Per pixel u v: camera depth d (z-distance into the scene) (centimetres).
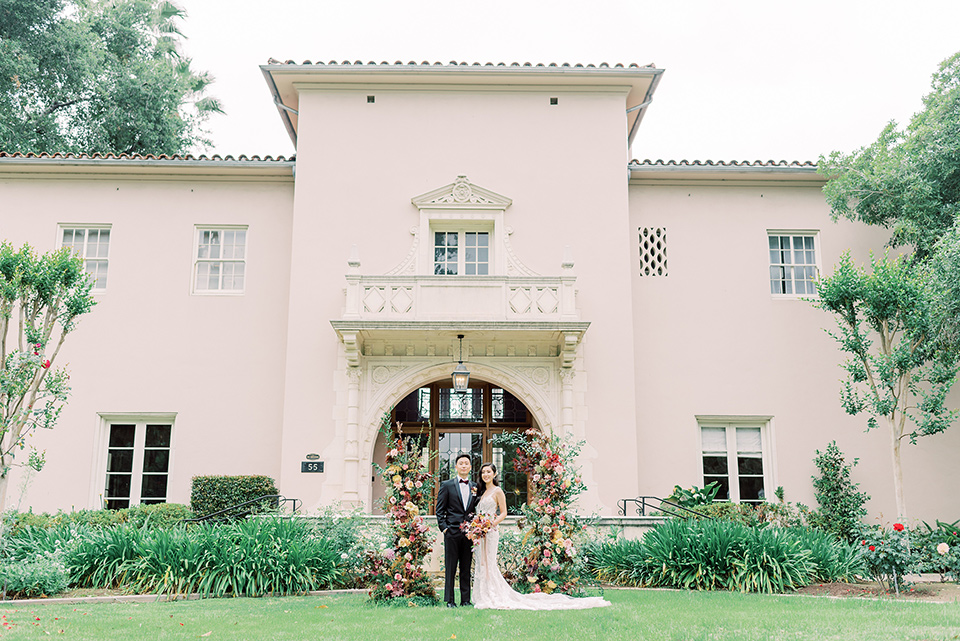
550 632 608
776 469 1393
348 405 1296
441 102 1452
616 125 1452
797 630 611
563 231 1405
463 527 774
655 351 1435
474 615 697
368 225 1394
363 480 1279
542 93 1462
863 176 1359
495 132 1443
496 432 1507
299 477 1282
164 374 1393
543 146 1440
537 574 839
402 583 810
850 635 587
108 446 1383
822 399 1423
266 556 922
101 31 2608
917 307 1149
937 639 570
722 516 1235
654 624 639
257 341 1415
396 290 1291
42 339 1008
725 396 1420
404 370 1329
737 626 630
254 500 1164
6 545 952
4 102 2252
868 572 945
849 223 1498
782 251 1503
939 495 1386
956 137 1307
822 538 1043
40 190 1462
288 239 1465
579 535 1016
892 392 1162
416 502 850
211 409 1384
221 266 1464
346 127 1434
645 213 1498
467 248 1424
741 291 1467
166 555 914
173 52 2947
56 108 2430
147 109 2475
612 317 1368
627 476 1302
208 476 1259
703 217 1498
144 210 1464
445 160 1428
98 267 1448
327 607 765
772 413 1416
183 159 1444
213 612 736
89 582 922
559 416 1319
